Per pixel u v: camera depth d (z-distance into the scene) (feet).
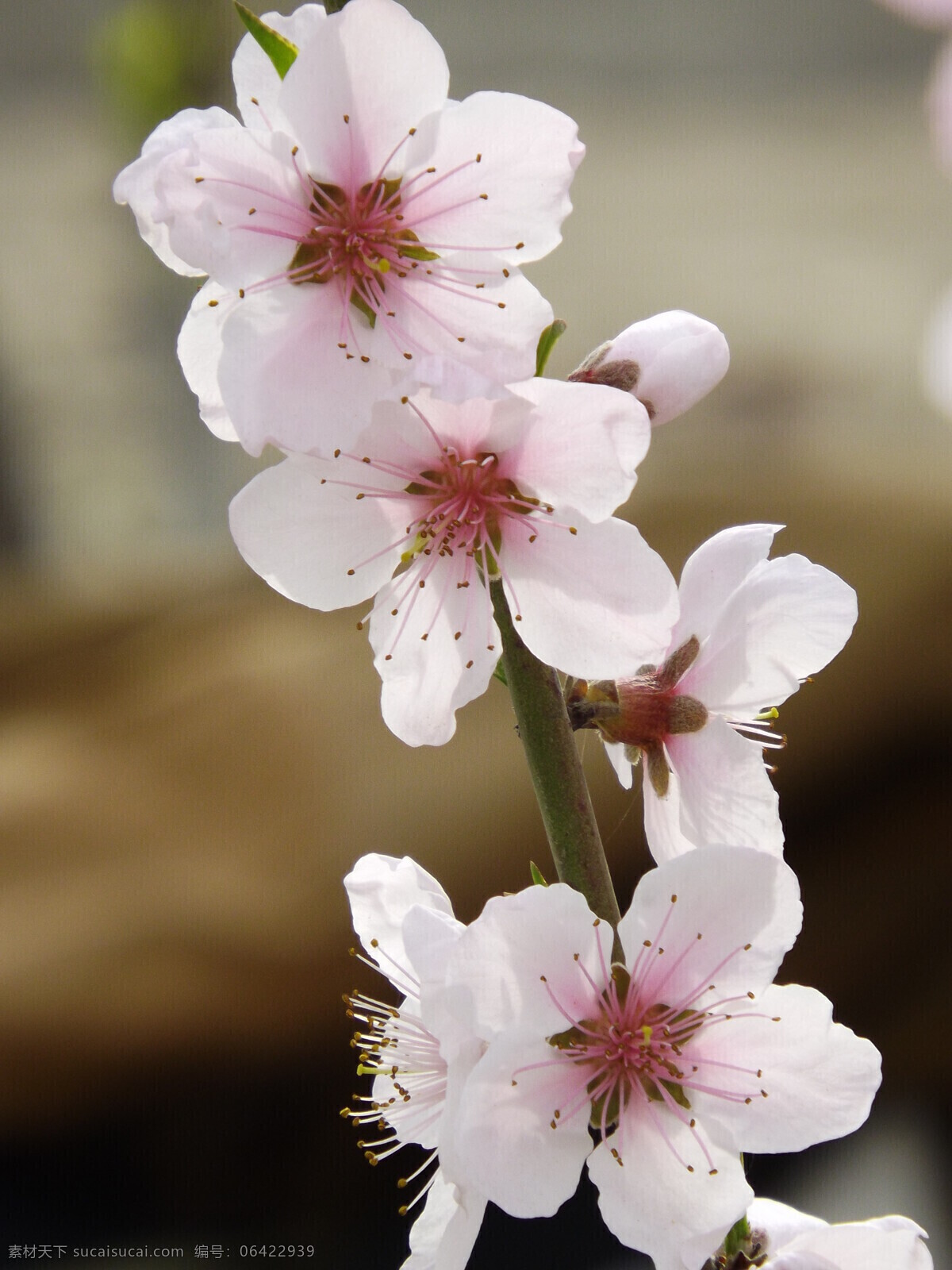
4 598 2.28
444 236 0.88
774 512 1.97
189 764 1.79
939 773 1.72
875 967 1.71
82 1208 1.60
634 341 0.92
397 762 1.77
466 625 0.90
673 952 0.88
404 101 0.87
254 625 2.03
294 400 0.88
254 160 0.88
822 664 0.91
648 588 0.88
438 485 0.90
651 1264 1.46
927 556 1.80
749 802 0.91
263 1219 1.62
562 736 0.90
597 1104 0.89
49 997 1.59
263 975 1.63
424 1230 0.92
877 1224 0.91
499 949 0.87
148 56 2.34
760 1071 0.88
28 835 1.70
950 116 1.58
